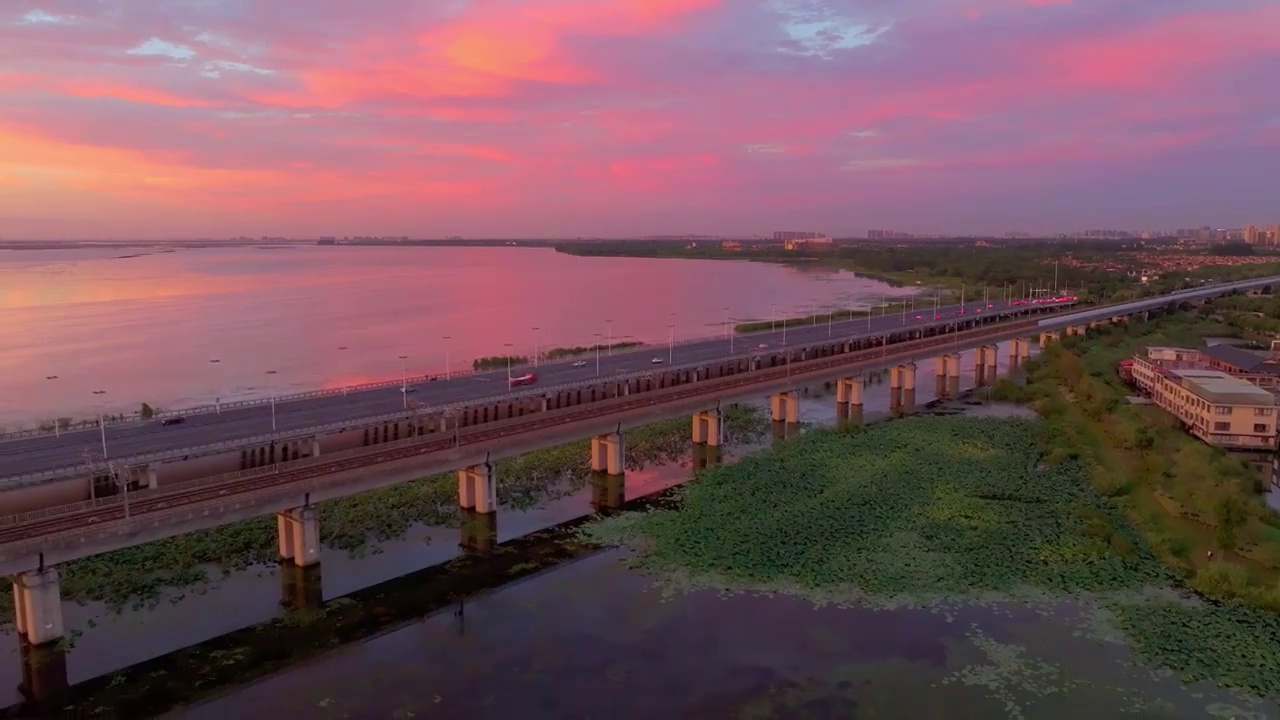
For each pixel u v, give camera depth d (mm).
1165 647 72312
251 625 76625
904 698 65062
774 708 63656
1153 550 92312
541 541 97125
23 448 92188
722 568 88812
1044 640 73938
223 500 79750
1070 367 191500
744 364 162125
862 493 110750
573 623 77438
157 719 62375
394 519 101438
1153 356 190250
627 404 125250
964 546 93375
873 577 86062
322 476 87312
